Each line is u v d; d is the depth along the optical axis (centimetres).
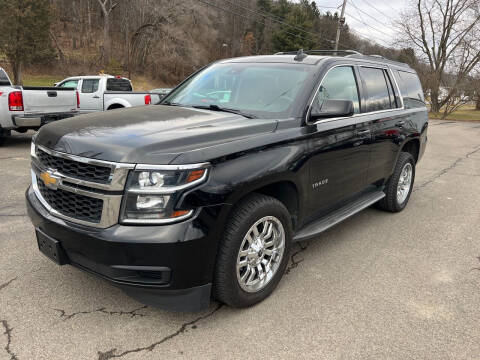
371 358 253
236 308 299
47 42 3206
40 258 366
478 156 1132
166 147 249
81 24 5247
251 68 403
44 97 882
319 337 271
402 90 530
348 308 307
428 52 3703
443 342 271
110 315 286
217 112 348
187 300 260
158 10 4916
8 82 924
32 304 295
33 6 2981
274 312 298
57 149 269
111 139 258
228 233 269
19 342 254
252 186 273
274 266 314
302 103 340
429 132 1916
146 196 240
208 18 5759
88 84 1277
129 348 253
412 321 294
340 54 461
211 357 248
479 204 612
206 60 5522
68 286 321
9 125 843
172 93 435
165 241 238
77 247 256
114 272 247
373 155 441
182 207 242
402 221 518
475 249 434
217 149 261
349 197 424
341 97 393
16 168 698
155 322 281
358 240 447
